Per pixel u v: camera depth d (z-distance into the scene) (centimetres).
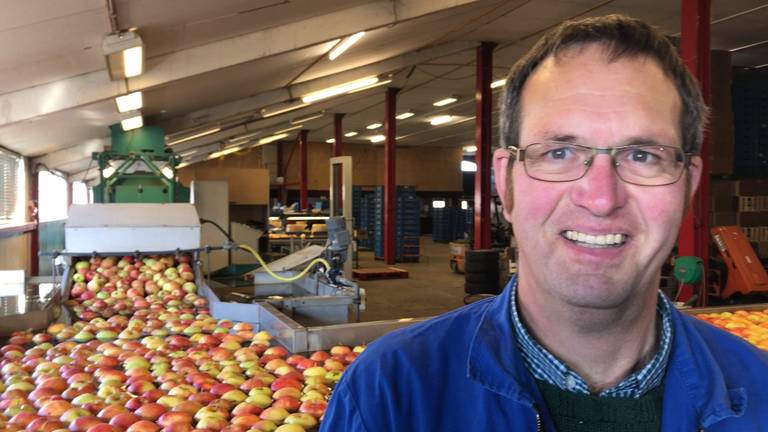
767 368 105
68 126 917
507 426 94
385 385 96
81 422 233
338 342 351
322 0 663
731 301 861
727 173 952
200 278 554
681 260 616
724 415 94
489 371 96
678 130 95
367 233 1972
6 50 468
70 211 564
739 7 979
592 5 973
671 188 92
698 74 652
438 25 1018
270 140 2544
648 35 96
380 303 1075
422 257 1892
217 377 299
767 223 984
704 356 100
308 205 2508
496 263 1126
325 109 1930
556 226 94
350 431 95
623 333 99
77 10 437
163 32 562
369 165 3039
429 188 3138
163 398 260
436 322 108
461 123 2336
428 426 94
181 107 1012
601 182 90
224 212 829
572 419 97
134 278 543
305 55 909
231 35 679
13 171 1030
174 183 788
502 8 970
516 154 100
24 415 245
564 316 98
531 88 99
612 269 92
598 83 94
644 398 98
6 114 592
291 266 595
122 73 585
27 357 344
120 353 340
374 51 1090
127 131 873
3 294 495
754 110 1032
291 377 289
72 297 518
